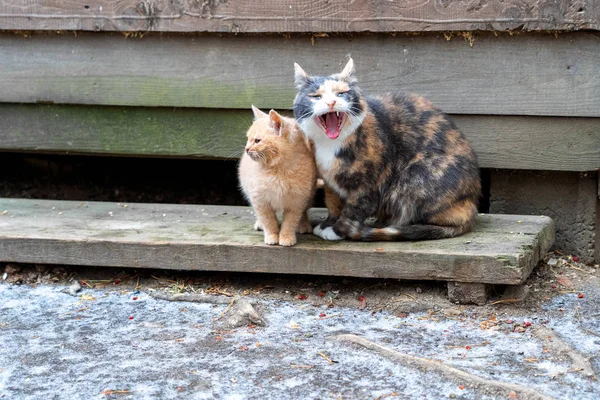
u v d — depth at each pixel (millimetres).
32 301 2643
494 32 2754
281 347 2438
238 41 2863
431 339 2459
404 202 2674
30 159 3301
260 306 2592
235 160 3105
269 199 2590
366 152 2629
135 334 2496
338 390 2305
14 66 2949
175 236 2695
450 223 2662
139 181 3279
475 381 2301
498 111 2793
